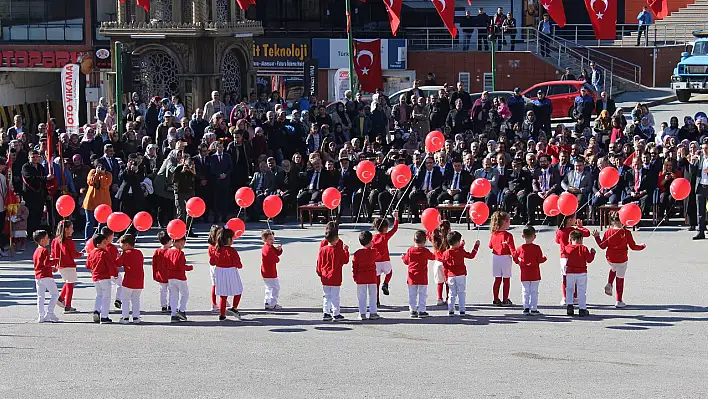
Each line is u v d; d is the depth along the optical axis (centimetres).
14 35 7881
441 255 3319
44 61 7838
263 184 4869
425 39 9400
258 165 5012
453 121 5884
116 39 6212
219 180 4778
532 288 3189
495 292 3334
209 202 4878
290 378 2484
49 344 2869
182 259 3166
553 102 8000
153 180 4681
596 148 4934
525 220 4706
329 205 3647
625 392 2328
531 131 5847
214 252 3181
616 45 9688
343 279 3762
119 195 4516
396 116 6184
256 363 2644
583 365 2605
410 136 5662
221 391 2367
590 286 3578
